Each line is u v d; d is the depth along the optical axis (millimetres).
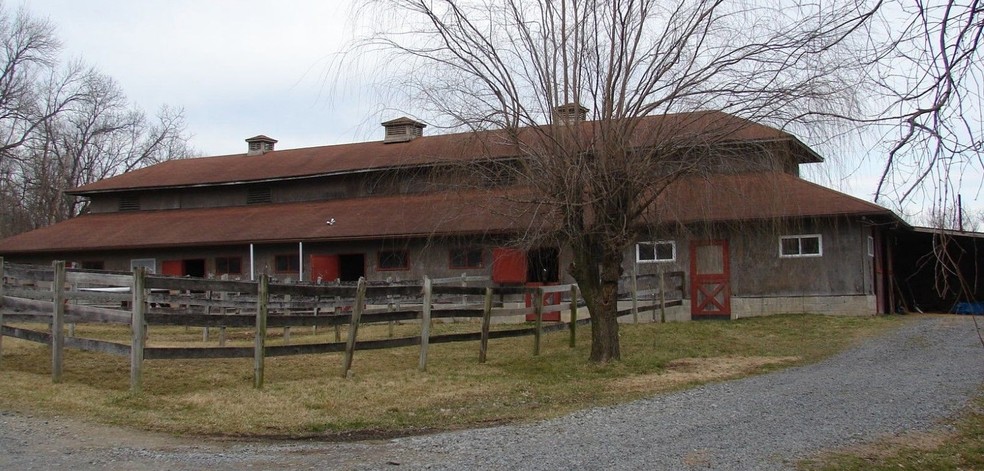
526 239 13055
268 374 12539
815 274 20672
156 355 10594
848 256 20422
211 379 11938
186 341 17000
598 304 14094
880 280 21938
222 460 7445
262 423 9242
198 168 32688
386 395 10992
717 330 18062
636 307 19203
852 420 8766
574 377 12586
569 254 22328
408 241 24031
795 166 13578
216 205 30406
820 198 20500
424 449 7938
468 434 8680
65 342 11328
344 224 25203
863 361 13453
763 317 20406
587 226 13258
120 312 10828
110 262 27828
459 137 13383
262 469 7098
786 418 8961
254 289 11352
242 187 30000
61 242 28172
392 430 9094
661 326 18797
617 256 13766
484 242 22156
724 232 20969
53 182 50750
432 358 14570
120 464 7188
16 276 12344
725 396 10578
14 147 46094
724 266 21359
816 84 11648
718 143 12469
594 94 12688
